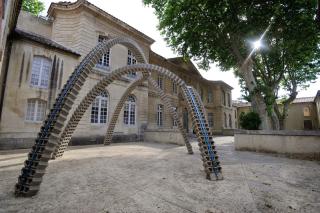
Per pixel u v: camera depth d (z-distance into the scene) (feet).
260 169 19.40
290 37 38.34
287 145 27.61
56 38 45.96
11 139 32.04
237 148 34.22
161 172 17.93
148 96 64.95
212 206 10.33
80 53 43.42
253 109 42.42
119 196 11.68
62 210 9.61
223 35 43.98
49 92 37.35
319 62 51.24
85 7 45.11
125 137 52.03
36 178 11.97
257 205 10.49
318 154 24.73
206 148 17.37
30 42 35.53
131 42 32.91
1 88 31.65
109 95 49.67
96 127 45.62
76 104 41.50
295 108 113.50
